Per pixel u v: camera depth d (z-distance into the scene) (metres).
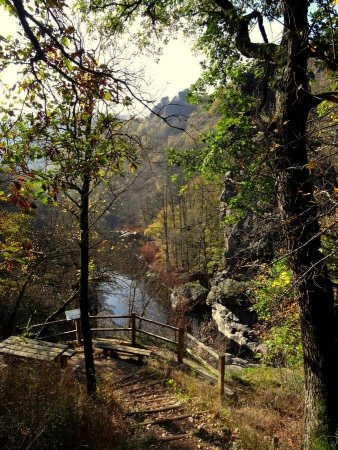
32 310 16.78
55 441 4.34
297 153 4.86
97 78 3.13
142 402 7.54
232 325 22.27
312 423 5.24
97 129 3.63
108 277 16.17
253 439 6.21
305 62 4.67
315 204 4.32
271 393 8.23
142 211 41.09
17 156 3.00
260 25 5.61
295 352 7.86
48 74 3.22
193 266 33.94
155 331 25.38
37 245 14.52
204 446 6.11
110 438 5.12
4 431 4.21
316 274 4.34
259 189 6.68
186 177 7.88
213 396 7.85
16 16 2.76
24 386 5.54
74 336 12.50
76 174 3.51
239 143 6.45
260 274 8.34
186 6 6.75
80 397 5.85
